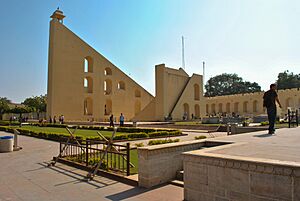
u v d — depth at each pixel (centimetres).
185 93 3972
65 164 863
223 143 701
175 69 3959
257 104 5612
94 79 4434
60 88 3969
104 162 742
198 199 443
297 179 328
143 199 488
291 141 715
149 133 1697
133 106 4959
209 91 9256
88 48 4409
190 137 1702
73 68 4156
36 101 6600
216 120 2941
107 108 4794
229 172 400
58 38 4028
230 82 8962
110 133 1933
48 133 1744
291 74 7681
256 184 368
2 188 586
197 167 447
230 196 398
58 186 596
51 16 4156
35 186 599
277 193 346
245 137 852
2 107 6144
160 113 3700
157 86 3800
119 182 623
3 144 1163
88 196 518
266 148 558
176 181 595
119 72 4816
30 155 1071
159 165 590
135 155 991
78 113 4138
